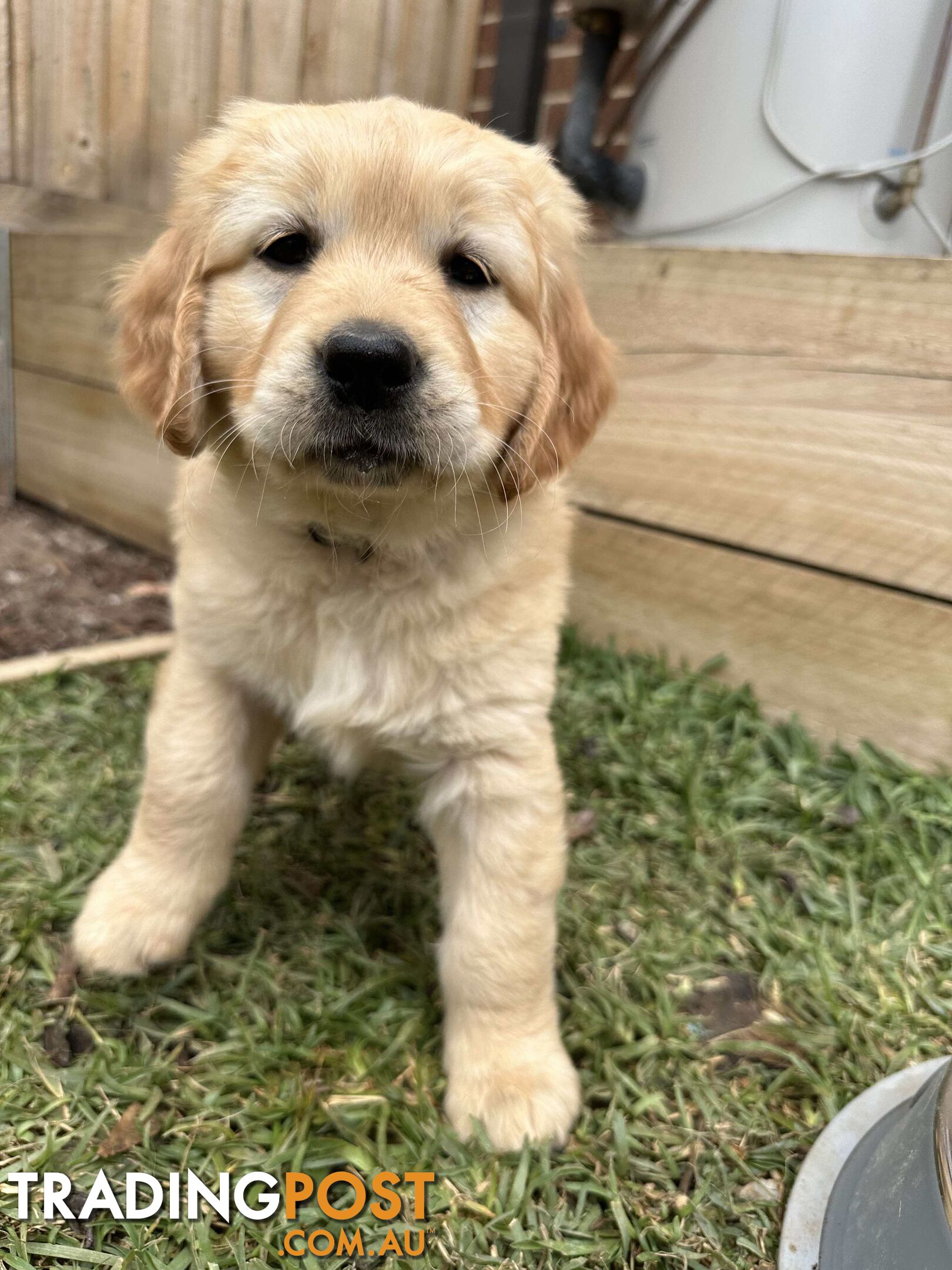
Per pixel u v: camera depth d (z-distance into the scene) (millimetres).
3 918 585
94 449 1257
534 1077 508
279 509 515
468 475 498
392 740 548
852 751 841
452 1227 441
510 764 534
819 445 813
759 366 833
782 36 893
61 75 963
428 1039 551
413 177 486
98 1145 462
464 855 545
